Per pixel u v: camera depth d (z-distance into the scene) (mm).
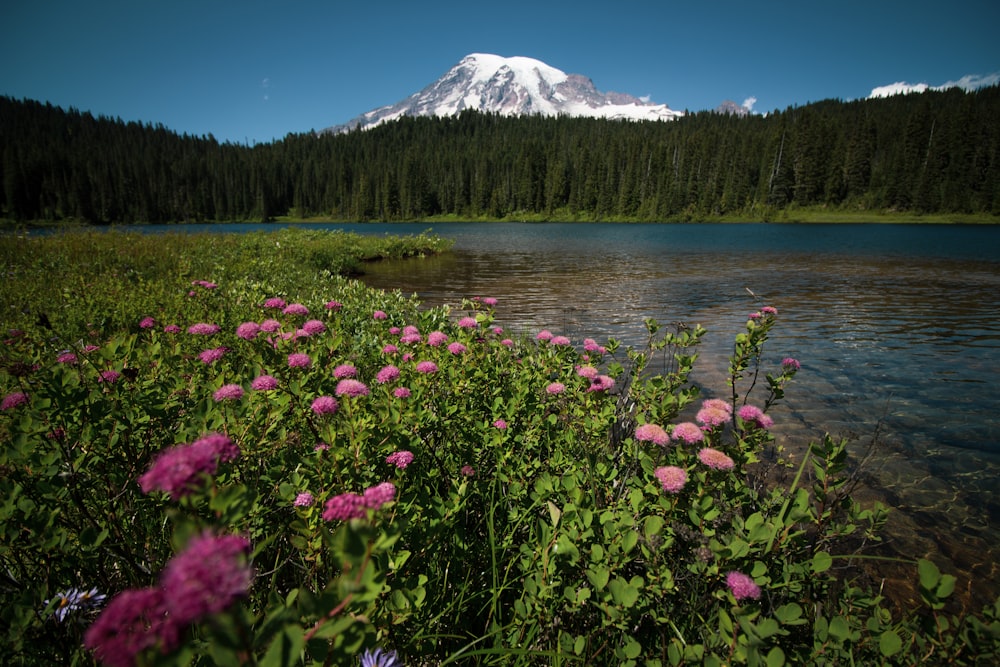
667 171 104625
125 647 574
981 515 3629
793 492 2609
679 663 1614
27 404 2131
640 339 8828
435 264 24203
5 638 1378
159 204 124188
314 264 18797
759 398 5934
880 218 80125
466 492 2363
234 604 799
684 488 2232
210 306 6703
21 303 6438
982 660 1517
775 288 15703
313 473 2078
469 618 2088
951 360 7688
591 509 2188
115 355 2896
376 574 936
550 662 1812
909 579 2969
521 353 5285
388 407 2482
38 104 199500
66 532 1830
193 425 2305
